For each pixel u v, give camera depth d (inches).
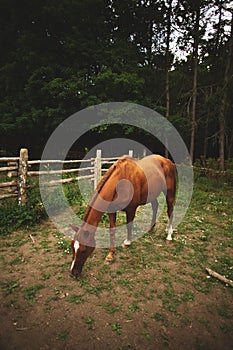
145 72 510.9
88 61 450.6
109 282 119.0
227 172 387.2
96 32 474.3
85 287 114.3
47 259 137.8
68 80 407.2
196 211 247.0
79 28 456.4
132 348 84.0
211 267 138.4
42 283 116.4
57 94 419.5
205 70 596.4
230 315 101.9
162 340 87.8
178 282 122.2
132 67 454.9
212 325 96.1
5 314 96.3
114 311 100.0
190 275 129.0
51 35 465.7
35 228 179.8
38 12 435.8
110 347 83.8
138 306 103.8
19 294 108.2
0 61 493.7
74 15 433.1
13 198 209.6
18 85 474.3
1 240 158.7
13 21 451.2
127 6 522.0
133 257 144.1
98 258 140.6
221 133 453.4
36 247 151.6
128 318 96.8
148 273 128.6
